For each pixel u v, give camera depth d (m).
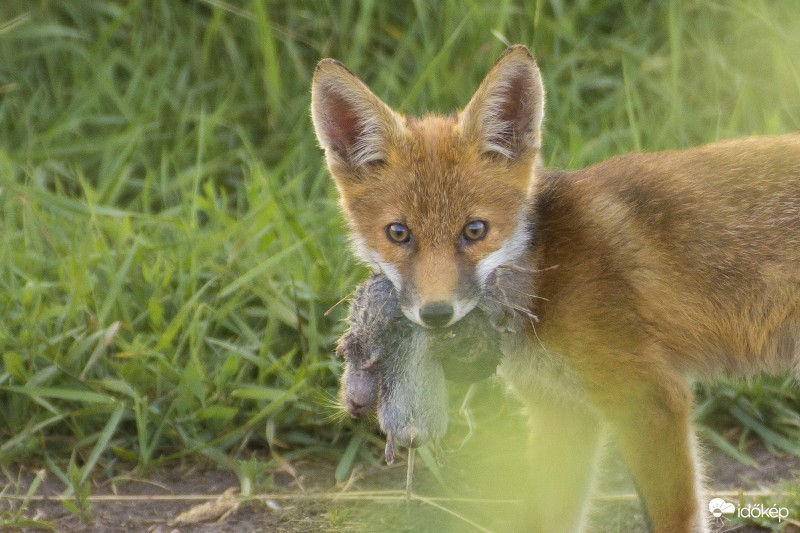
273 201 10.40
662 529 7.42
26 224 10.54
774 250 7.66
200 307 9.45
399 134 7.77
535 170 7.89
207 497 8.64
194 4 13.28
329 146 7.99
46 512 8.41
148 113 12.32
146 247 10.12
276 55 12.90
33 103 12.52
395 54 12.77
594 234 7.58
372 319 7.16
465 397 9.30
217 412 9.07
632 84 12.19
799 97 11.96
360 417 7.16
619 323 7.41
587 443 8.10
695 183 7.78
